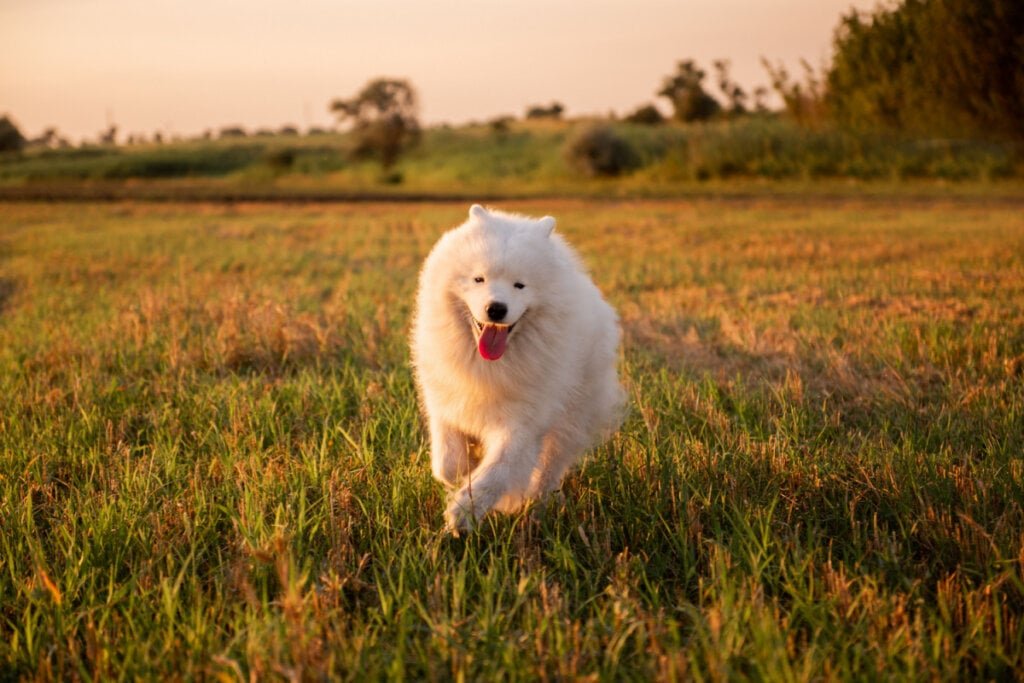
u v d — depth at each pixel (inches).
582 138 1822.1
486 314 134.7
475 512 134.6
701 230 706.8
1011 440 172.9
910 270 447.5
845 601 112.7
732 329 301.3
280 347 266.7
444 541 135.8
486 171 2053.4
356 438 187.3
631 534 139.3
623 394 183.3
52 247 607.2
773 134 1665.8
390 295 379.6
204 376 239.6
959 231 652.1
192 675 98.2
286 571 105.6
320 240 669.9
